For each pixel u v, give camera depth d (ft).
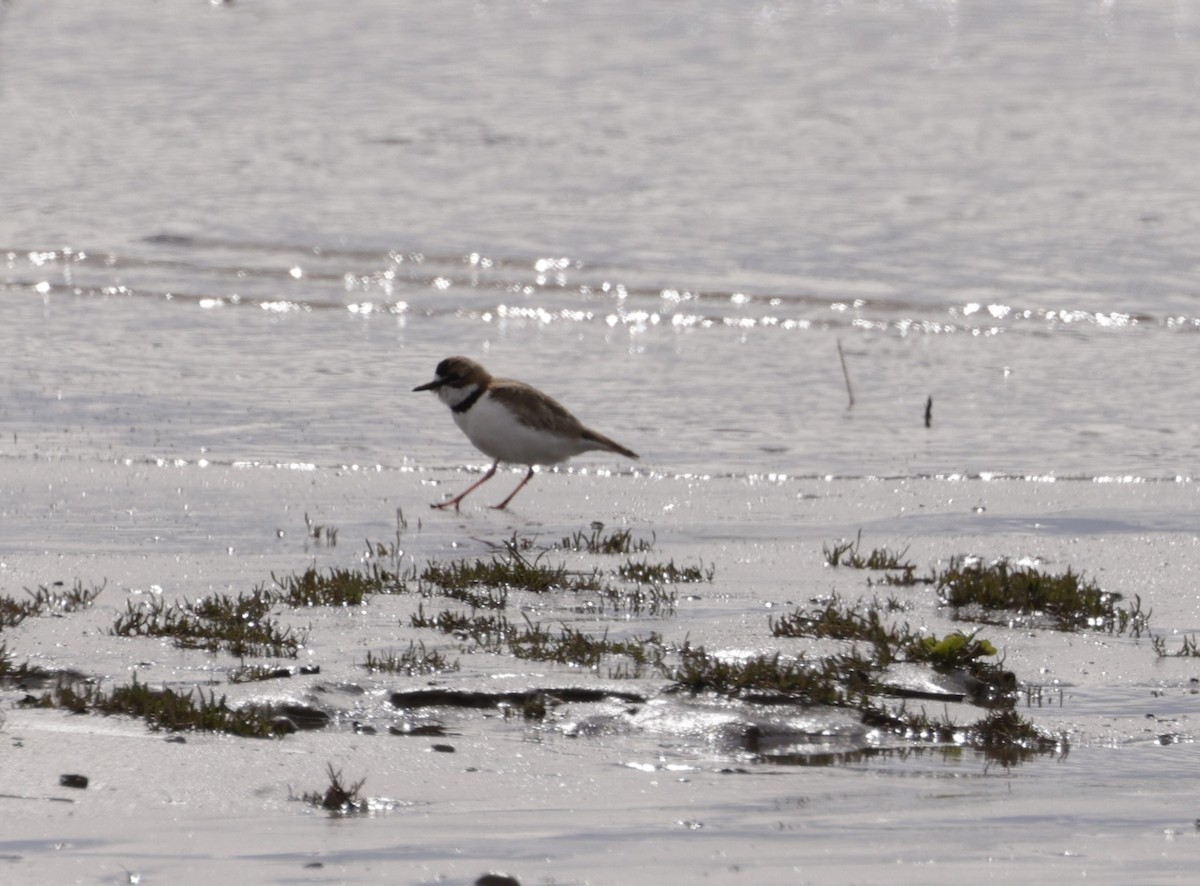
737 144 119.44
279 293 81.66
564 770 23.21
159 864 18.35
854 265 89.04
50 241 90.22
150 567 37.86
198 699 25.67
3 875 17.79
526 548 41.70
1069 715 27.50
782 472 53.62
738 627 32.76
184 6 170.71
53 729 23.84
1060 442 58.59
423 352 70.90
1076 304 82.33
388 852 19.12
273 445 54.70
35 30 157.69
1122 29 165.17
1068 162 114.93
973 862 19.43
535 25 164.14
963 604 35.58
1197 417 62.59
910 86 141.38
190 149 115.24
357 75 142.20
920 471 54.03
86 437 54.34
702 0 176.14
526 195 103.81
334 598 33.96
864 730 25.98
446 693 26.61
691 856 19.40
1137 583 39.06
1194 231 96.58
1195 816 21.70
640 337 75.31
